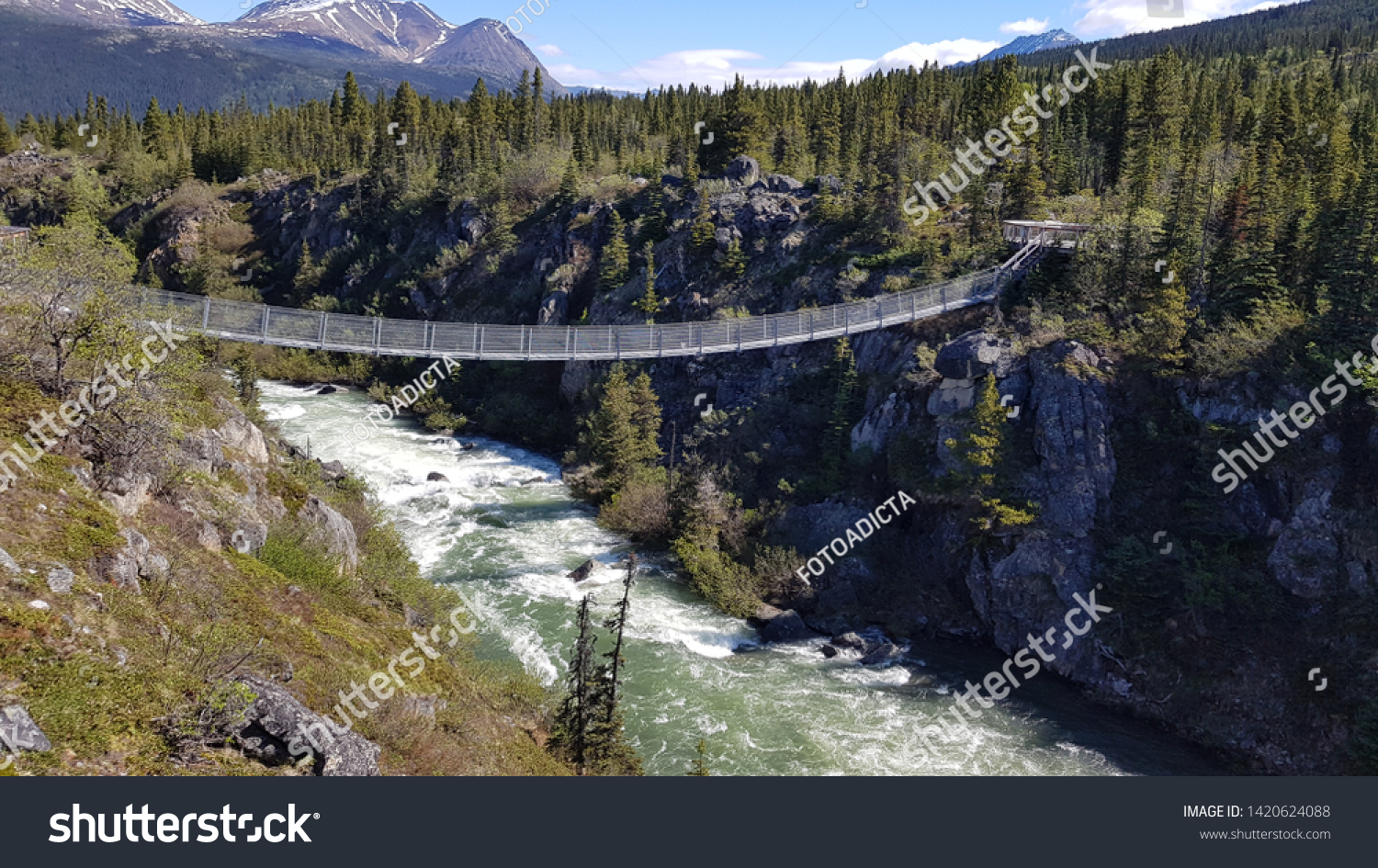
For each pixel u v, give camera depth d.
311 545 29.70
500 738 25.05
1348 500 40.50
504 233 98.25
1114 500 45.38
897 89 112.88
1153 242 53.06
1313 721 36.22
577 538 52.00
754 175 89.31
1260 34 190.62
